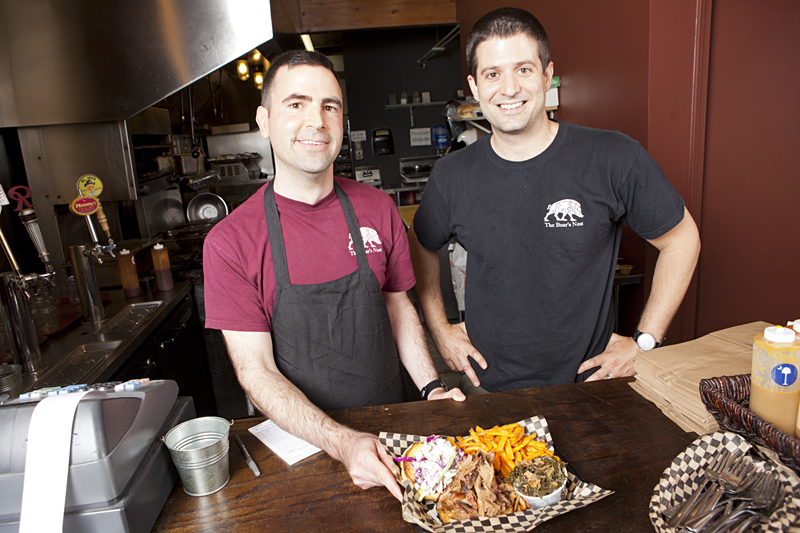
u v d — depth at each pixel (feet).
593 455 3.48
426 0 19.08
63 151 8.57
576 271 5.06
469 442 3.42
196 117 17.93
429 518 2.98
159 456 3.32
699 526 2.62
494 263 5.30
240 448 3.88
